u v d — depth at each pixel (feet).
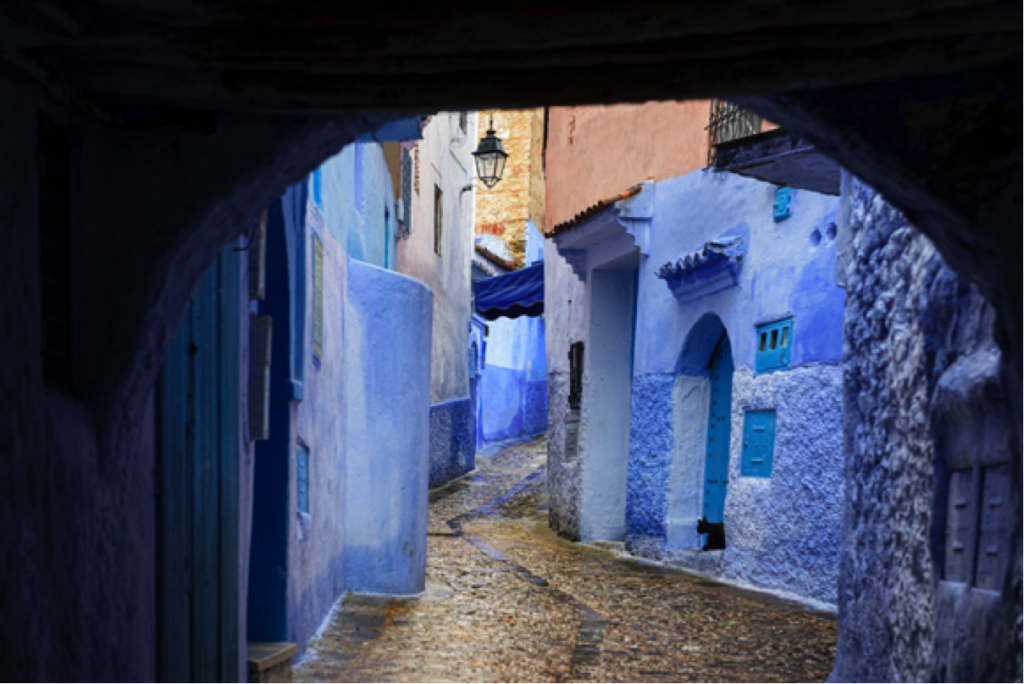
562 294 49.65
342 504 26.81
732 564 31.91
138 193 8.42
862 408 15.61
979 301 11.17
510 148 98.02
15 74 7.24
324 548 23.53
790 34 7.09
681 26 6.75
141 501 9.86
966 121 8.02
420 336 28.91
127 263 8.42
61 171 8.32
